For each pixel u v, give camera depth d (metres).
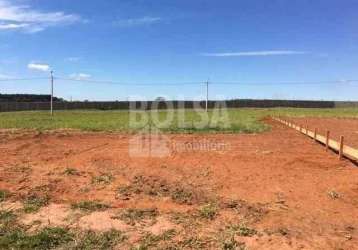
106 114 49.47
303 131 22.31
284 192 9.82
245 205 8.81
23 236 7.06
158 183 10.70
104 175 11.43
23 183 10.60
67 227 7.47
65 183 10.63
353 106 85.06
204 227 7.46
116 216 8.07
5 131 22.83
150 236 7.06
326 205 8.84
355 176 11.18
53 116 43.03
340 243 6.80
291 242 6.82
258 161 13.34
